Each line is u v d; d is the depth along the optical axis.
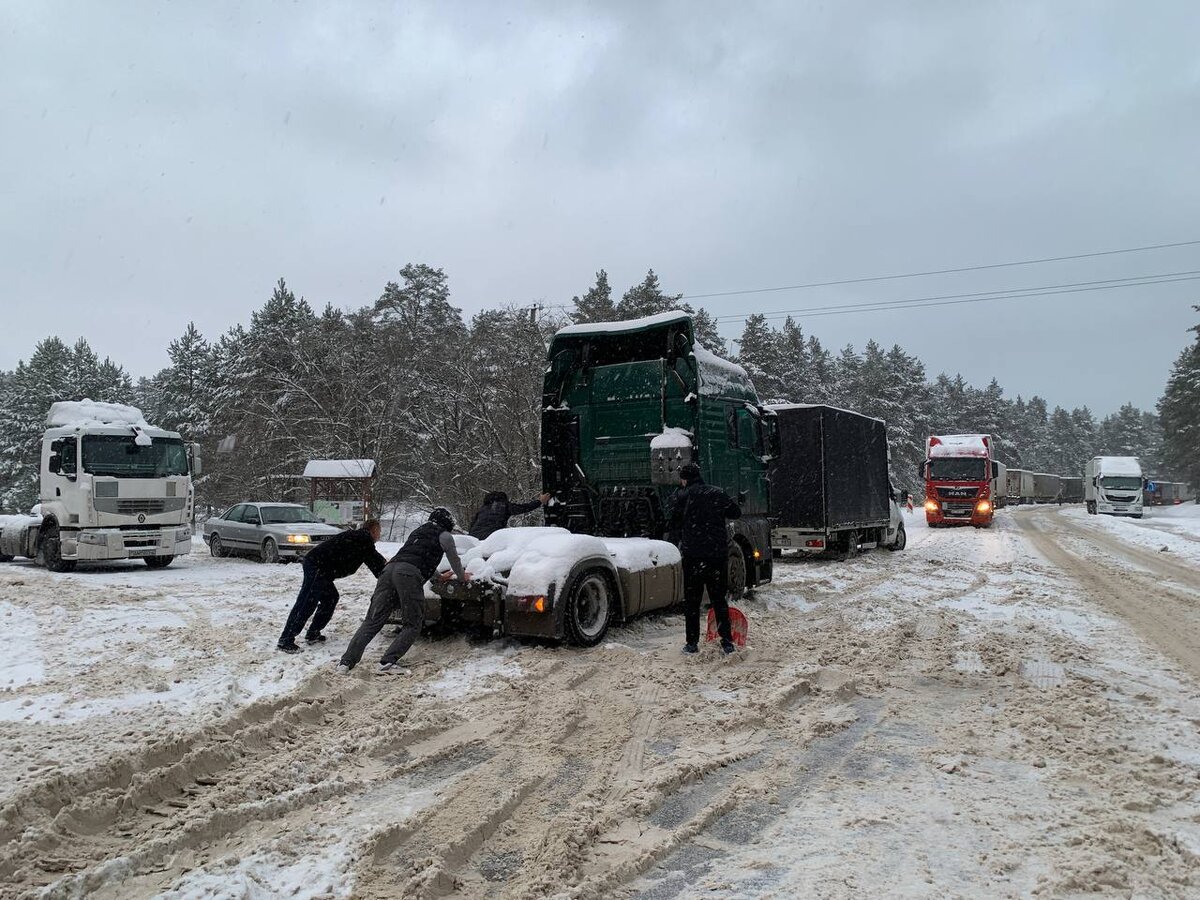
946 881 3.12
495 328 30.77
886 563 16.98
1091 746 4.70
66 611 9.88
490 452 29.97
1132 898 2.96
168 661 7.09
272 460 39.41
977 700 5.81
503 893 3.09
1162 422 69.81
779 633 8.42
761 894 3.04
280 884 3.10
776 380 54.88
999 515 46.56
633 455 9.97
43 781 3.86
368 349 36.06
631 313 37.84
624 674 6.54
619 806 3.86
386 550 17.70
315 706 5.47
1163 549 21.14
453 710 5.55
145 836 3.54
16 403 57.12
